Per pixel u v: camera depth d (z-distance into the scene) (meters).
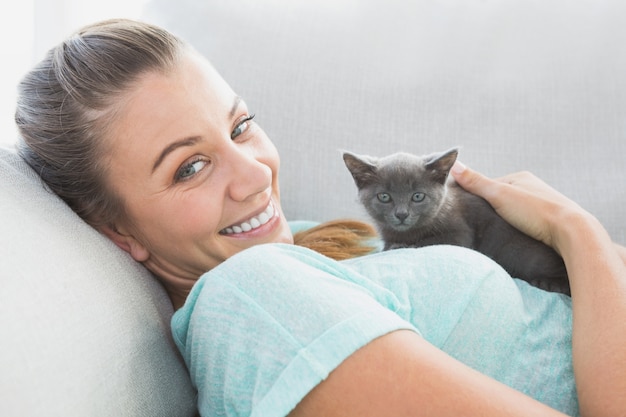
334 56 1.78
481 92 1.74
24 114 1.09
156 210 1.04
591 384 0.85
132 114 0.99
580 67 1.71
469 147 1.71
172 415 0.99
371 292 0.91
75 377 0.76
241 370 0.79
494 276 1.01
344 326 0.76
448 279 0.98
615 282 0.97
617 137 1.65
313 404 0.74
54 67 1.06
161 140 0.99
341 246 1.32
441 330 0.94
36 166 1.09
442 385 0.72
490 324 0.96
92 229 1.05
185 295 1.23
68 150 1.04
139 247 1.12
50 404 0.71
